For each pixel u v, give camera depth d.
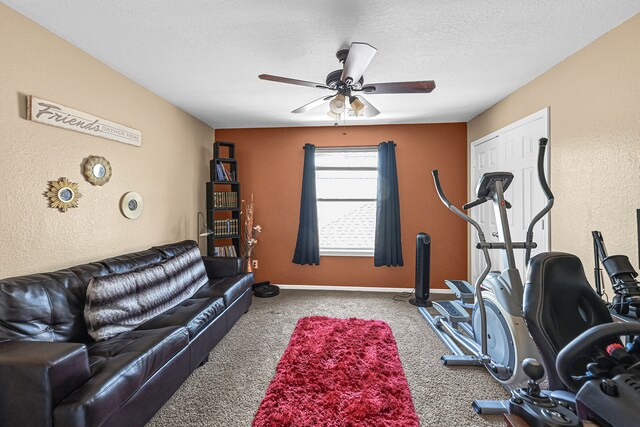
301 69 2.50
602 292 1.71
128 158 2.63
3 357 1.14
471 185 3.95
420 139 4.13
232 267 3.27
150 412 1.57
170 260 2.60
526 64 2.41
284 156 4.35
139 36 2.00
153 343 1.63
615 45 1.89
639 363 0.79
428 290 3.56
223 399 1.83
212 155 4.36
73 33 1.95
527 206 2.78
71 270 1.90
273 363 2.24
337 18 1.81
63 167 2.01
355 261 4.25
